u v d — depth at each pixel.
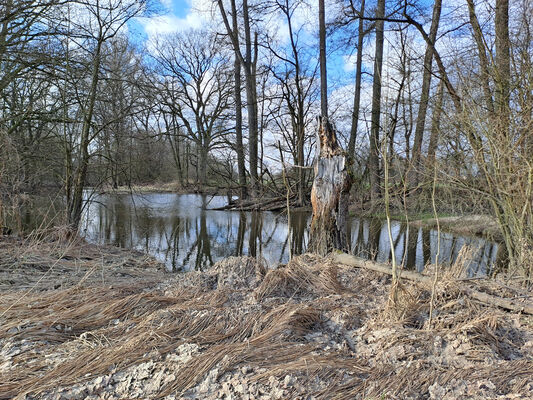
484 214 6.72
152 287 4.72
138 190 13.21
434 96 7.64
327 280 4.38
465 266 5.27
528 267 5.02
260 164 20.22
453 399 2.17
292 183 19.08
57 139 9.51
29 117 9.05
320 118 6.52
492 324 3.09
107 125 9.69
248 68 20.11
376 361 2.67
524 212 5.04
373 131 15.23
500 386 2.29
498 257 7.23
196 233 12.49
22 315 3.53
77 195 9.54
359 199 16.48
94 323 3.42
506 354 2.79
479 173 6.17
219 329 3.12
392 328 3.05
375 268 4.61
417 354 2.69
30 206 9.18
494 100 6.04
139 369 2.53
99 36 9.20
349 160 6.38
